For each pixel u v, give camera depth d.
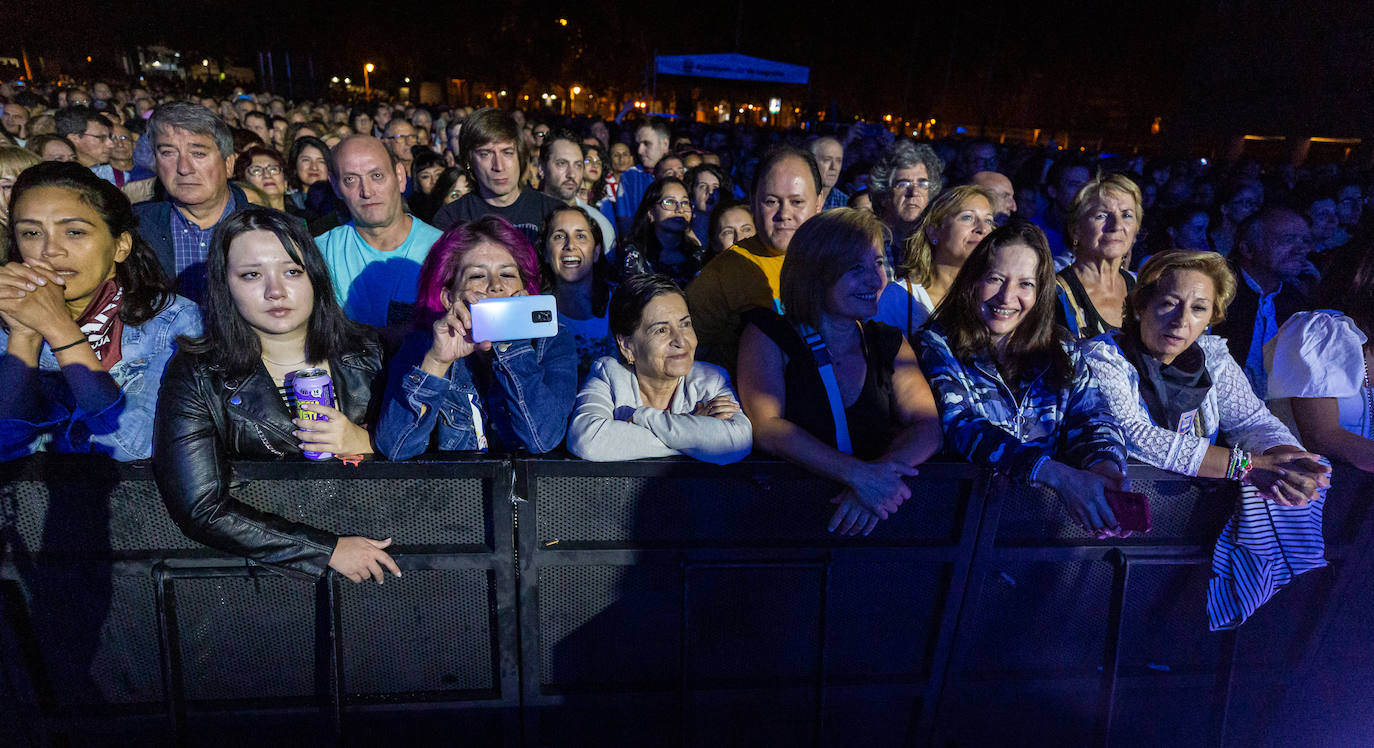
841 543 1.89
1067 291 2.87
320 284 1.80
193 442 1.63
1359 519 2.16
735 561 1.85
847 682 2.05
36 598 1.74
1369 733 2.31
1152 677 2.16
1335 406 2.29
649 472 1.75
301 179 5.22
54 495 1.67
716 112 36.47
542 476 1.75
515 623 1.87
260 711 1.89
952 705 2.14
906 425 1.95
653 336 1.81
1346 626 2.25
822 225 1.84
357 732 1.95
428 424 1.72
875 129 11.56
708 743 2.10
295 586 1.81
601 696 1.96
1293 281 3.18
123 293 1.87
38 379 1.74
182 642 1.82
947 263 2.76
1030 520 1.97
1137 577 2.10
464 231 1.76
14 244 1.78
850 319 1.93
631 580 1.89
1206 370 2.20
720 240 3.54
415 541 1.79
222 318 1.69
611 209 6.15
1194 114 24.66
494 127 3.52
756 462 1.78
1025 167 5.37
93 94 12.16
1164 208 5.64
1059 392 2.04
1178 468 1.97
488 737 2.01
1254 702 2.32
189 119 2.73
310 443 1.69
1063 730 2.24
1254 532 1.96
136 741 1.90
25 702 1.81
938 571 1.99
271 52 33.03
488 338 1.65
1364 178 7.58
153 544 1.75
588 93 38.00
